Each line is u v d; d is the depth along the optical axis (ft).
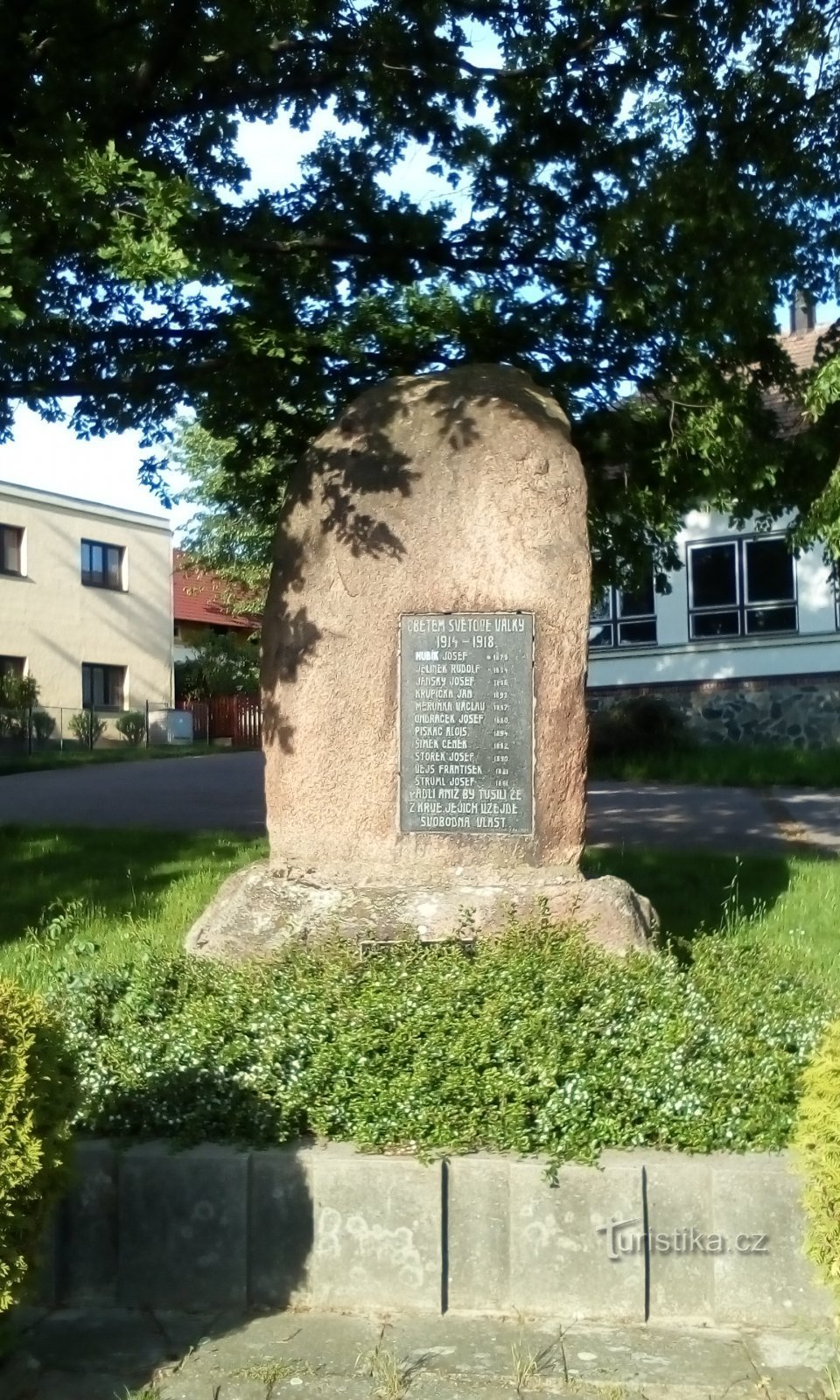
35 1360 13.69
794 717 75.31
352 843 23.32
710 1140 15.23
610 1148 15.31
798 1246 14.44
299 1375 13.38
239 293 32.71
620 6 36.35
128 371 35.01
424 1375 13.30
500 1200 14.79
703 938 22.95
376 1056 16.38
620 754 69.51
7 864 34.86
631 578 40.40
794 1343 13.97
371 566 23.65
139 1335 14.32
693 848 39.73
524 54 37.73
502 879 22.59
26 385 33.30
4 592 115.03
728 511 40.29
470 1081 15.74
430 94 37.88
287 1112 15.85
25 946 25.90
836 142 36.63
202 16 31.58
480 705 23.25
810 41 36.27
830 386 32.65
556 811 23.17
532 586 23.36
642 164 37.17
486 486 23.54
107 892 30.89
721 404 35.42
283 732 23.81
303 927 21.97
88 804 55.36
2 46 29.73
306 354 34.19
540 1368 13.38
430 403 24.25
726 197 34.71
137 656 129.59
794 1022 17.49
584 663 23.43
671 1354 13.73
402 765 23.30
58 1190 13.10
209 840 39.24
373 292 36.50
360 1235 14.85
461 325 35.40
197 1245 15.03
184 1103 16.07
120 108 32.78
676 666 79.05
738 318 35.14
